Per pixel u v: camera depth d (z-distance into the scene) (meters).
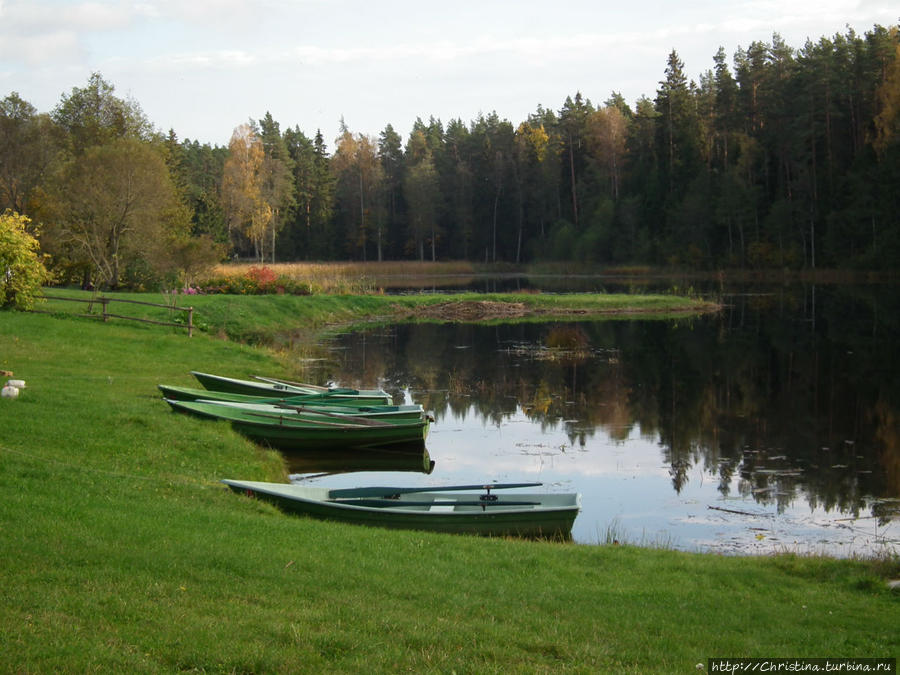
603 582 9.02
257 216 88.94
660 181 87.06
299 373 27.36
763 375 27.22
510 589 8.48
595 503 14.32
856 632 7.68
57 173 43.12
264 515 11.16
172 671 5.91
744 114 83.12
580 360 31.06
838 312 46.34
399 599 7.88
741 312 47.88
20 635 6.19
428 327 42.47
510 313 48.09
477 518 11.64
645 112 98.00
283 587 7.89
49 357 23.08
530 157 104.88
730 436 19.17
